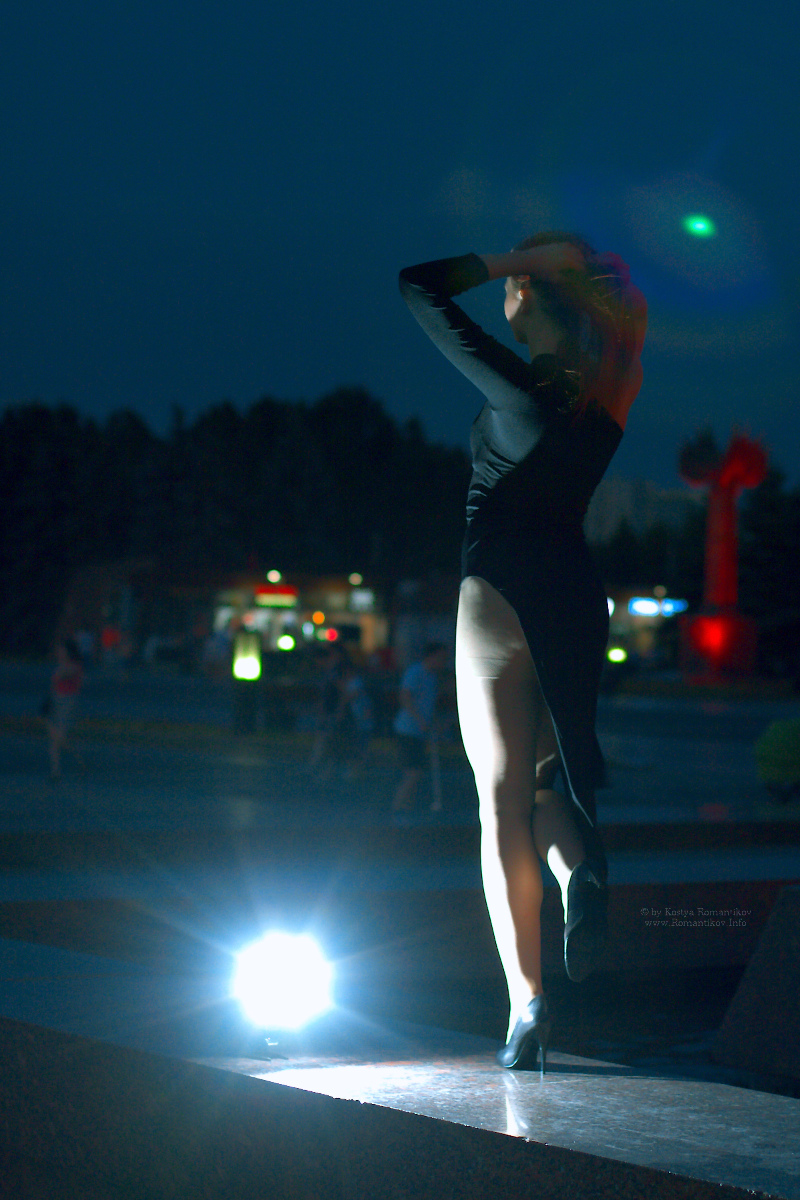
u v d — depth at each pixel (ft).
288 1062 9.80
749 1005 15.49
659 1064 15.70
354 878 23.58
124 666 213.87
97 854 30.53
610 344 10.78
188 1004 11.72
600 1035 17.34
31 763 70.79
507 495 10.57
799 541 240.12
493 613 10.48
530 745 10.55
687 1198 7.36
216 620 198.90
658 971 21.62
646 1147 7.88
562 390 10.45
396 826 33.76
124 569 236.02
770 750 57.36
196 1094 9.68
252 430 374.84
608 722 129.39
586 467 10.59
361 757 64.49
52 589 341.21
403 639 181.16
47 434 354.74
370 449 393.50
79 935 20.03
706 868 24.43
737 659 211.82
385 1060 9.96
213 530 334.03
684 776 73.72
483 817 10.60
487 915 21.86
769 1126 8.39
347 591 191.11
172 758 77.10
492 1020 17.22
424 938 21.44
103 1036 10.47
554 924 20.12
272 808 42.98
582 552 10.64
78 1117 10.50
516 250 11.08
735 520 212.23
